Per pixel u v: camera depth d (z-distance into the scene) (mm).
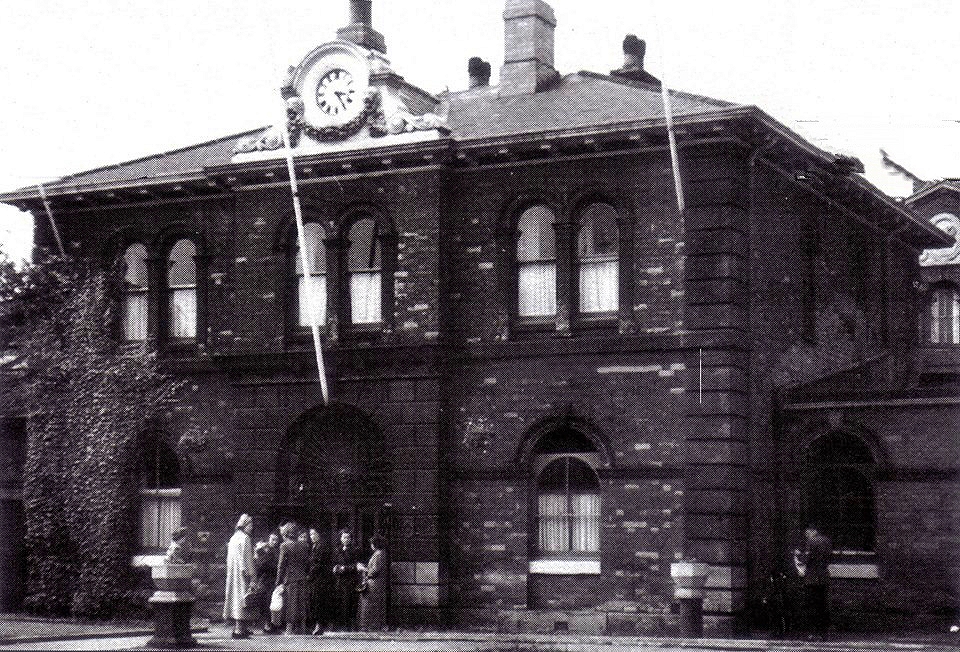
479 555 29453
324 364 30625
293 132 31188
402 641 26047
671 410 28219
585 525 29031
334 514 30406
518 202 29844
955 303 48469
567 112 30609
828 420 29125
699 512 27781
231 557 27219
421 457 29641
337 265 30906
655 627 27875
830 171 31797
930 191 48781
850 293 34469
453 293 30188
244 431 31359
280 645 25141
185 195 33156
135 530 33062
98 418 33125
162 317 33344
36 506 33406
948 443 28000
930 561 27984
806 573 27000
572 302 29234
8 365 33906
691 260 28266
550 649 24250
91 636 26703
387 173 30516
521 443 29328
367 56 30656
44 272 34000
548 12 33594
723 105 28781
